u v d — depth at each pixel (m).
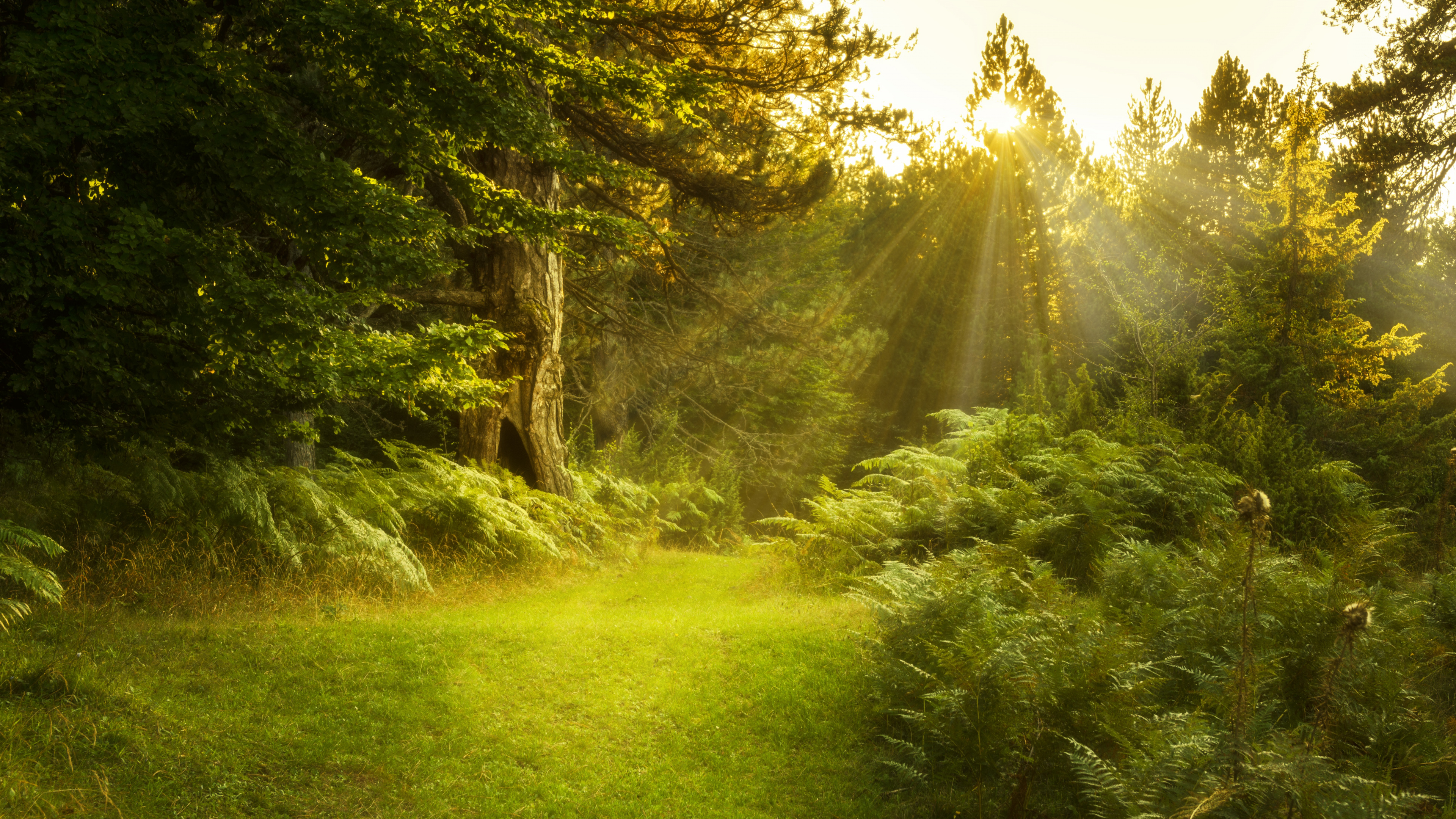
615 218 8.74
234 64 6.73
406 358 7.09
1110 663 4.67
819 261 25.16
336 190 6.79
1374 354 15.41
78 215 6.12
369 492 9.27
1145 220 27.44
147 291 6.61
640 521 15.63
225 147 6.48
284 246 9.77
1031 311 31.50
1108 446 10.12
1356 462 14.12
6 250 5.79
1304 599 5.74
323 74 7.87
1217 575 6.27
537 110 8.52
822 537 9.98
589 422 22.16
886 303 33.28
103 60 6.15
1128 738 4.54
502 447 13.10
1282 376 14.48
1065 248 29.88
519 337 12.62
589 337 20.16
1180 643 5.79
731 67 13.72
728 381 22.52
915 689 5.51
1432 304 22.19
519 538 10.49
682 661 6.59
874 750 5.44
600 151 15.23
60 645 5.13
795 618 7.90
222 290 6.36
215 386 7.72
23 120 5.94
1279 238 15.58
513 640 6.71
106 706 4.44
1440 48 19.02
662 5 13.05
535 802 4.54
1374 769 4.52
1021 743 4.79
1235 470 10.98
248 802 4.03
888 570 7.49
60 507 6.78
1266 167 21.23
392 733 5.02
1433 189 20.36
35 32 6.24
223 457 8.15
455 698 5.56
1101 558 8.59
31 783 3.61
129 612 6.12
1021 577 7.44
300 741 4.70
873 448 32.12
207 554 7.04
